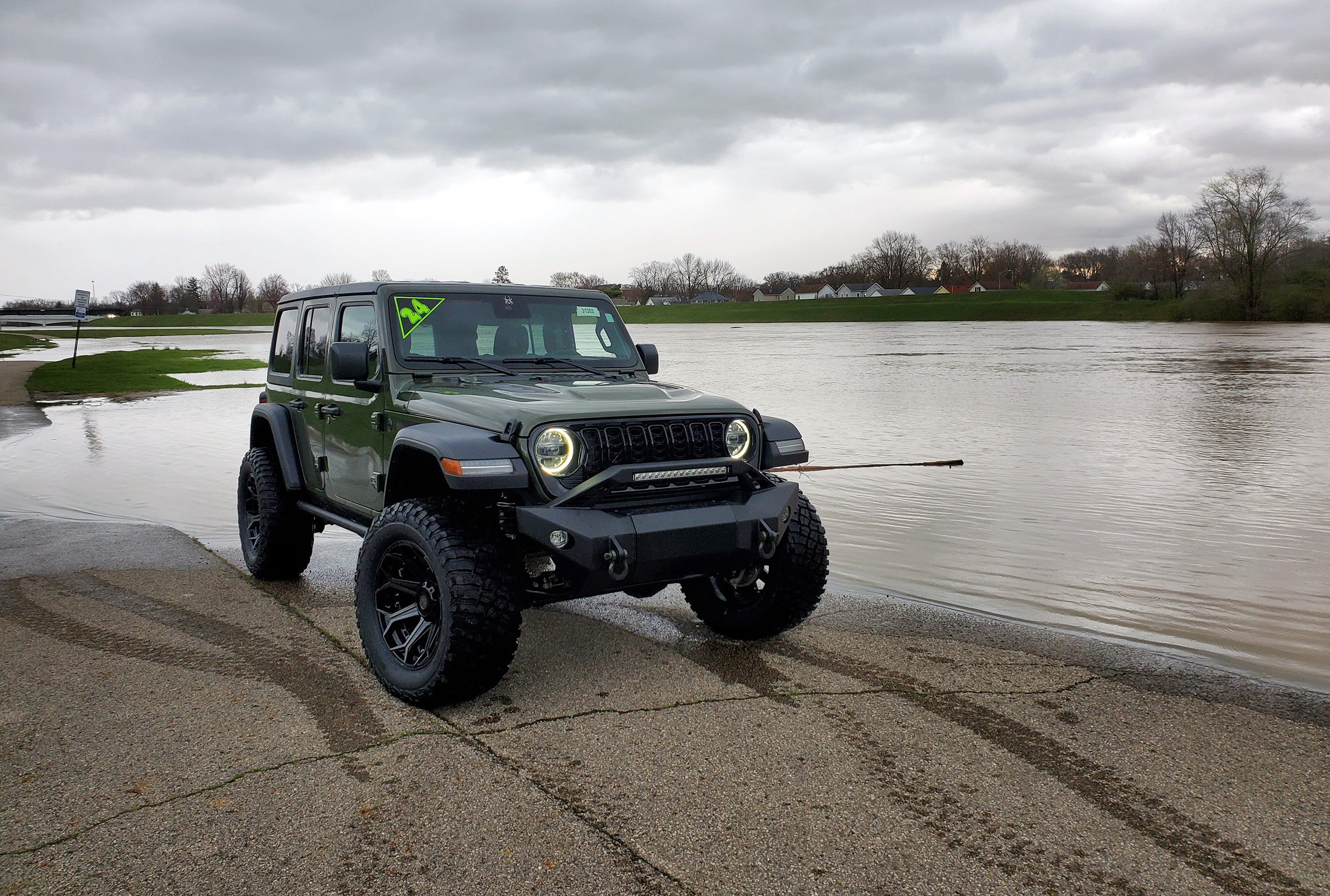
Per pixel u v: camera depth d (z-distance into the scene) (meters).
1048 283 167.38
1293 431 12.99
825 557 4.32
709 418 4.02
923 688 4.04
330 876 2.63
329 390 5.02
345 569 6.20
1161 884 2.59
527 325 4.87
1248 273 74.31
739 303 149.00
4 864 2.69
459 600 3.60
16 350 45.44
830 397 18.39
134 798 3.06
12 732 3.58
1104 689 4.02
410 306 4.60
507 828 2.87
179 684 4.08
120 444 12.52
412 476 4.19
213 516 8.01
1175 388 20.11
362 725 3.65
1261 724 3.66
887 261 175.25
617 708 3.82
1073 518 7.55
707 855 2.73
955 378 23.55
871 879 2.61
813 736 3.54
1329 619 5.01
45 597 5.47
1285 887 2.58
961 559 6.33
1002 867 2.67
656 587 4.66
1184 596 5.46
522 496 3.72
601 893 2.55
